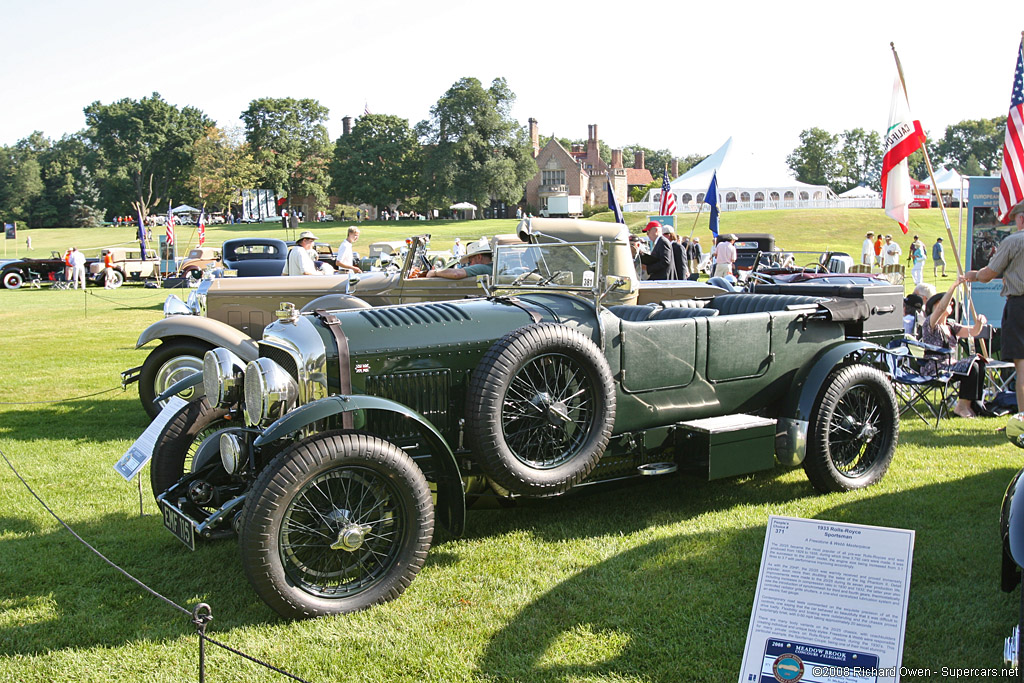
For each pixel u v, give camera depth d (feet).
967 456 18.88
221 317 26.81
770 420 15.38
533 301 14.65
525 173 257.55
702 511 15.62
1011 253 19.57
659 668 9.77
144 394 22.82
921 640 10.27
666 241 37.58
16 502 16.52
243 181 268.62
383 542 11.89
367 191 274.57
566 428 13.48
